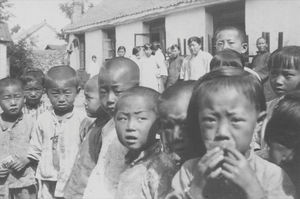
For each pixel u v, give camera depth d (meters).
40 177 3.68
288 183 1.63
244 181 1.43
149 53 12.22
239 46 4.80
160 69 12.20
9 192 4.16
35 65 27.55
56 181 3.61
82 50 23.67
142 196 2.04
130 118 2.12
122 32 19.50
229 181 1.54
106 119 2.95
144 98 2.12
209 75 1.59
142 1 19.59
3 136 4.10
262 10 13.05
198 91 1.57
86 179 2.87
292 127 1.84
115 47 20.69
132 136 2.12
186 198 1.60
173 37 16.31
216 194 1.56
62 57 28.16
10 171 4.03
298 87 2.73
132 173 2.17
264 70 5.62
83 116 3.67
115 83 2.49
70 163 3.55
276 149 1.91
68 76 3.55
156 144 2.20
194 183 1.54
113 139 2.54
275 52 2.87
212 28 15.13
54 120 3.68
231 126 1.48
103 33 21.28
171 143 1.88
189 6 15.34
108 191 2.48
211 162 1.46
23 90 4.15
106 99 2.55
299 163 1.86
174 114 1.84
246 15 13.48
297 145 1.85
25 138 4.10
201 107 1.53
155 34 18.28
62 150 3.60
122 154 2.46
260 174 1.60
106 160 2.54
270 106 2.74
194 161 1.70
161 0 17.77
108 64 2.55
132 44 18.86
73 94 3.61
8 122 4.13
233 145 1.48
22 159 3.97
